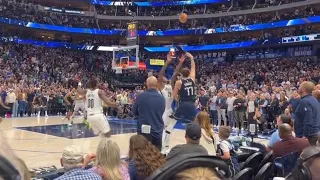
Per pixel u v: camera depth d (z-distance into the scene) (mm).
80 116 16031
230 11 34875
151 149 3461
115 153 3119
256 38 31250
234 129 13781
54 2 38906
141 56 34625
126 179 3238
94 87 7289
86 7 40500
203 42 36219
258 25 31125
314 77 20234
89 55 36125
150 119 5305
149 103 5316
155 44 38875
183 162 788
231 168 4297
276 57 30078
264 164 4082
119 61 22500
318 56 27188
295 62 26672
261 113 13109
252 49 32500
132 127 14461
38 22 33875
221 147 4465
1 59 26672
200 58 35250
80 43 36188
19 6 33500
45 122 15641
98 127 7281
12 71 25484
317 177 1241
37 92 19641
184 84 6477
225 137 4641
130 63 22031
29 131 12203
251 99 12578
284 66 26469
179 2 38281
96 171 3018
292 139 4258
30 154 7895
